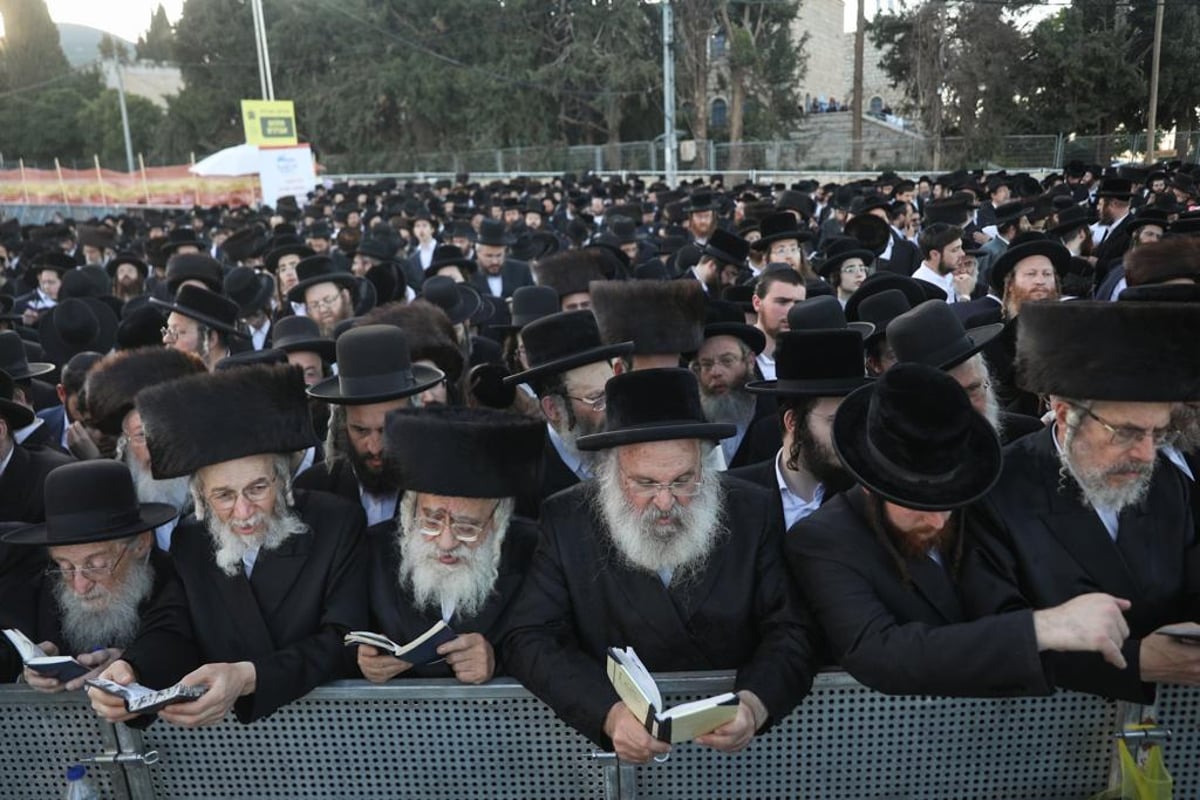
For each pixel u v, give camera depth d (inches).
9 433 145.9
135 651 104.0
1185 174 711.1
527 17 1754.4
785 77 1632.6
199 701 93.8
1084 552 96.5
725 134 1669.5
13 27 3058.6
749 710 91.0
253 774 108.4
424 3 1786.4
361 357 131.3
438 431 102.0
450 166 1763.0
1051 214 445.1
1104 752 101.4
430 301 239.8
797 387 126.6
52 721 108.2
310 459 160.7
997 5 1362.0
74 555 109.6
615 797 106.1
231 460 105.4
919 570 96.2
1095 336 91.2
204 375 106.7
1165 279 189.6
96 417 142.3
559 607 105.3
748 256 345.7
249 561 111.1
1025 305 99.3
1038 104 1427.2
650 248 445.1
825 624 96.3
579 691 96.3
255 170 1230.3
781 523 110.1
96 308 299.9
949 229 305.1
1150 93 1328.7
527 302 213.2
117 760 107.7
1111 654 82.4
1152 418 91.4
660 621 102.8
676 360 164.6
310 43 1905.8
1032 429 144.3
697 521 100.8
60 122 2736.2
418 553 106.5
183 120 2146.9
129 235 773.9
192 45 2150.6
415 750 106.7
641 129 1803.6
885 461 88.7
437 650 98.1
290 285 357.1
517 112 1749.5
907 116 1549.0
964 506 91.6
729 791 104.7
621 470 102.0
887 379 90.7
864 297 223.0
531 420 106.7
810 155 1381.6
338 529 114.0
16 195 1611.7
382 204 819.4
